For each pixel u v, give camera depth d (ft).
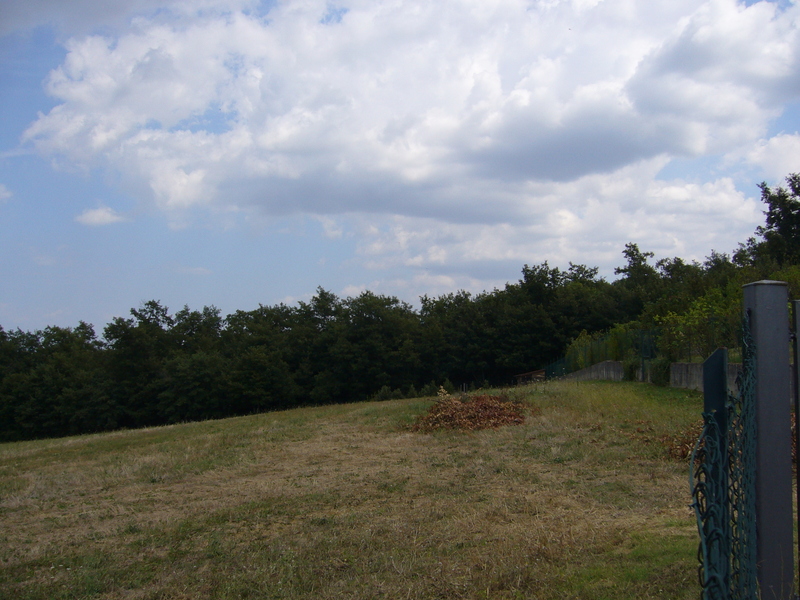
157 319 235.61
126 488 35.17
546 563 17.47
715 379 10.14
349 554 20.65
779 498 9.72
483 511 24.31
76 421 177.27
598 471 30.04
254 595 17.80
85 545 24.27
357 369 169.17
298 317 222.89
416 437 47.47
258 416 84.89
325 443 47.78
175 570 20.42
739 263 144.25
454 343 177.06
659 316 74.64
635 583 14.78
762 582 9.62
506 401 59.00
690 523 19.52
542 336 164.66
